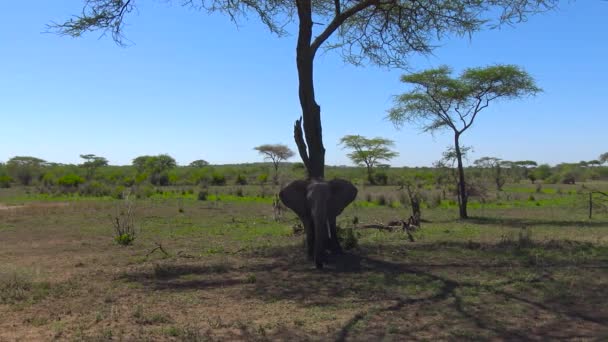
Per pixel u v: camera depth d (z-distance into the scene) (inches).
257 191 1630.2
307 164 490.9
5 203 1211.2
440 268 418.0
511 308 303.4
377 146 2303.2
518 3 466.3
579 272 393.4
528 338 254.1
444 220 858.1
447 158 934.4
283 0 522.0
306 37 484.4
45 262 470.6
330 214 453.4
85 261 474.6
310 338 255.1
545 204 1185.4
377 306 309.4
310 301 323.3
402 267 423.5
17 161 2696.9
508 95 896.3
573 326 271.7
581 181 2461.9
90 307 312.8
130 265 455.5
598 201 1003.9
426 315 291.6
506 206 1151.0
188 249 542.3
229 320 283.9
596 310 299.4
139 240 616.1
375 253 486.0
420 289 348.8
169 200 1278.3
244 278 392.8
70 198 1385.3
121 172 2549.2
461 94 896.3
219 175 2293.3
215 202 1220.5
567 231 681.0
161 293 346.9
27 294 339.6
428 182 2069.4
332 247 471.8
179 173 2628.0
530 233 585.9
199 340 250.7
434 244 537.3
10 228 731.4
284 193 444.1
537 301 318.3
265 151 2571.4
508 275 386.3
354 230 660.7
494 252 488.1
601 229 704.4
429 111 941.2
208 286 367.6
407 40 546.9
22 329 270.4
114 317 290.0
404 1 536.7
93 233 681.0
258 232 684.1
